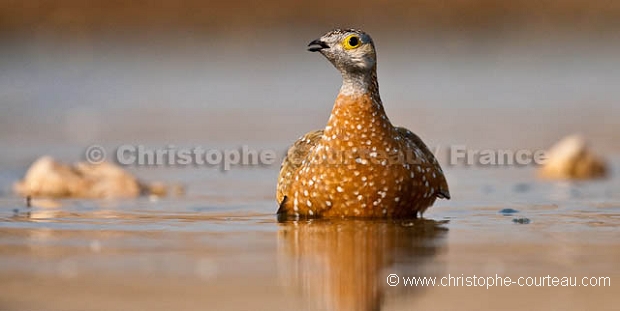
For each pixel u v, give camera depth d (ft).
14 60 94.38
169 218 36.01
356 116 34.32
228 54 101.55
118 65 97.19
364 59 34.42
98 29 101.19
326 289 25.07
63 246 30.01
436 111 76.23
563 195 43.04
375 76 34.91
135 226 34.01
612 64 100.42
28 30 99.09
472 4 110.93
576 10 114.21
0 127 69.21
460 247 30.07
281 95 85.35
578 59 103.24
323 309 23.44
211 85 90.79
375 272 26.73
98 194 43.39
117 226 33.99
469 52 106.52
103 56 98.07
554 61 102.37
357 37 34.47
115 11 102.73
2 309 22.99
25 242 30.66
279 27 106.42
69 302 23.59
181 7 104.63
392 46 106.93
